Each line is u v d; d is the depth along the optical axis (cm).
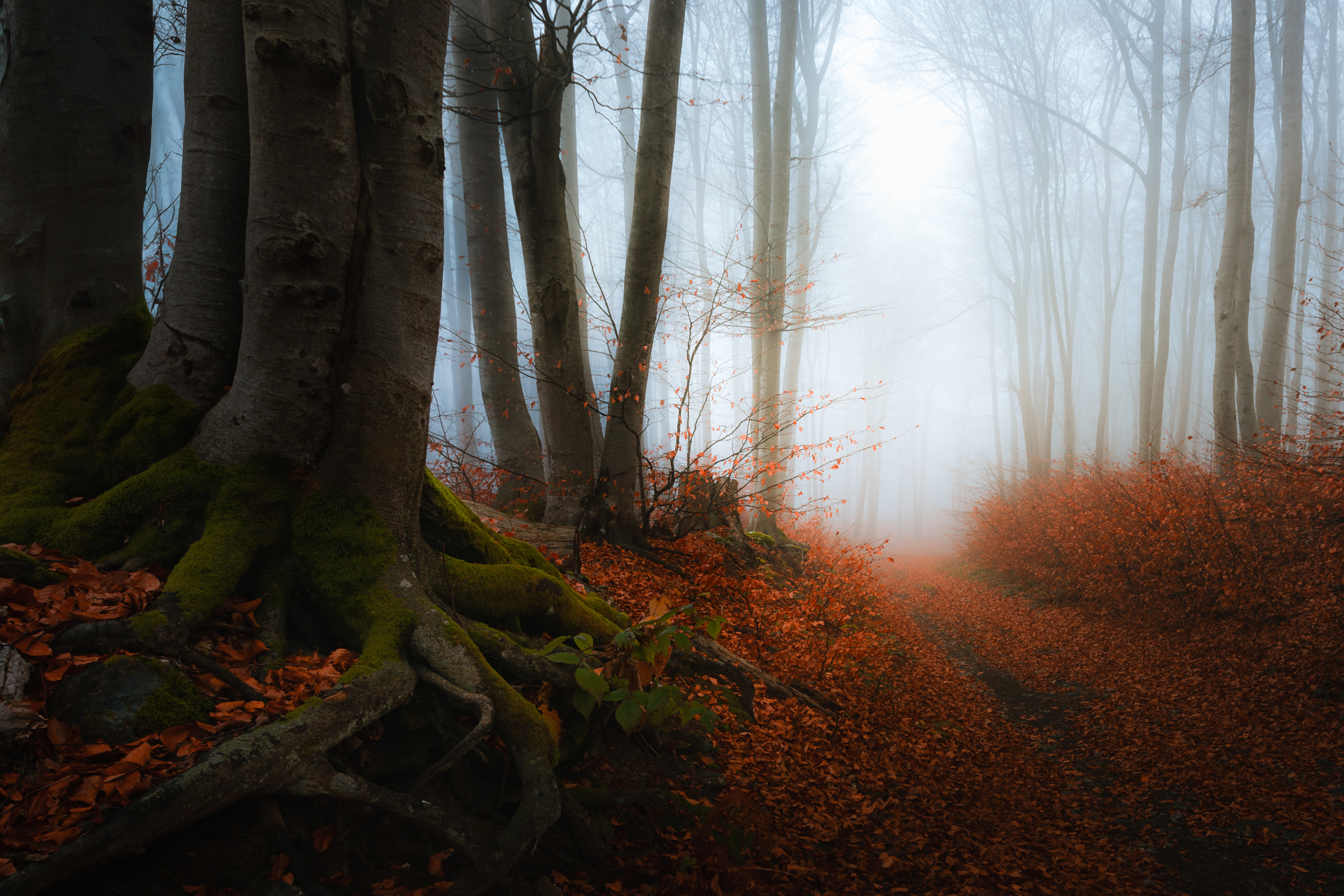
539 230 827
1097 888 432
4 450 349
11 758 209
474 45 1030
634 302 870
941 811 501
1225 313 1291
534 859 293
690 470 985
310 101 313
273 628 299
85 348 378
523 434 1073
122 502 314
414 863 262
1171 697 776
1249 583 884
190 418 349
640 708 310
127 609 274
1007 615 1392
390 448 347
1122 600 1134
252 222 321
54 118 388
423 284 356
